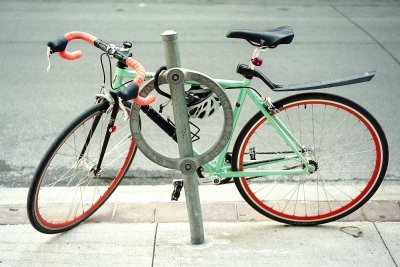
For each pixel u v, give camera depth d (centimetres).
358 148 459
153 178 416
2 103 534
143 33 767
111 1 958
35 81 588
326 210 363
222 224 345
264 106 319
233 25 822
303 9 937
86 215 344
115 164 428
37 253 316
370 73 312
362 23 845
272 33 297
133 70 310
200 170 333
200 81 275
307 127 493
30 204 308
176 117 286
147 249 319
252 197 340
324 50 706
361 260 310
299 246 323
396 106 534
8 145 457
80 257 312
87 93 559
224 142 292
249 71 306
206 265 305
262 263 307
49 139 468
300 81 598
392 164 435
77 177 411
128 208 362
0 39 727
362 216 355
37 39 730
